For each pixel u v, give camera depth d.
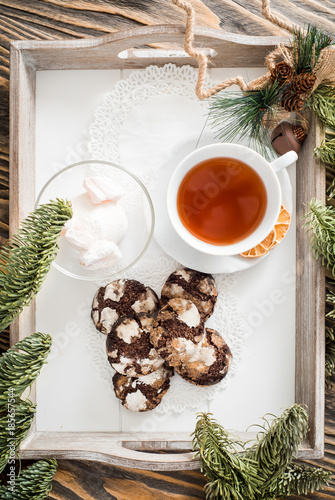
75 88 0.56
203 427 0.51
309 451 0.52
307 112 0.53
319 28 0.58
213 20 0.58
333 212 0.52
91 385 0.56
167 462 0.52
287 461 0.51
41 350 0.51
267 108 0.50
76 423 0.56
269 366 0.56
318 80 0.50
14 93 0.52
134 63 0.55
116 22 0.57
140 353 0.54
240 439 0.55
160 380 0.55
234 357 0.56
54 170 0.56
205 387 0.56
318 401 0.52
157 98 0.56
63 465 0.58
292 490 0.55
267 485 0.53
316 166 0.52
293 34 0.50
